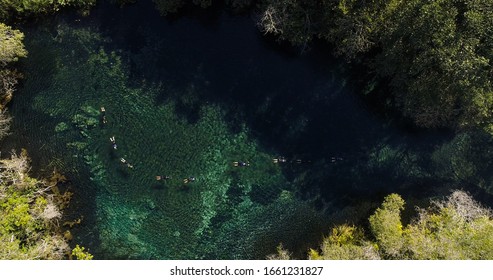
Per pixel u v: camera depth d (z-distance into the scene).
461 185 34.44
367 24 30.17
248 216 34.94
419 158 34.75
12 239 31.41
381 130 34.97
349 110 35.12
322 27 32.41
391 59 30.70
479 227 29.72
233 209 35.00
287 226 34.66
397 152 34.88
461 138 34.53
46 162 35.12
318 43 34.66
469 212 31.89
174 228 34.94
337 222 34.22
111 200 35.09
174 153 35.28
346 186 34.75
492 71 27.48
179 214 35.00
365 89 35.00
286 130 35.22
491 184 34.22
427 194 34.38
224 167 35.19
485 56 27.38
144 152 35.22
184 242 34.84
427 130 34.72
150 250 34.78
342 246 31.28
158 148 35.28
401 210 33.91
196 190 35.09
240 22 35.25
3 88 34.72
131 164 35.12
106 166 35.19
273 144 35.12
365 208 34.09
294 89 35.28
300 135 35.16
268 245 34.53
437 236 30.23
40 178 34.81
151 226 34.97
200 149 35.28
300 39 32.59
